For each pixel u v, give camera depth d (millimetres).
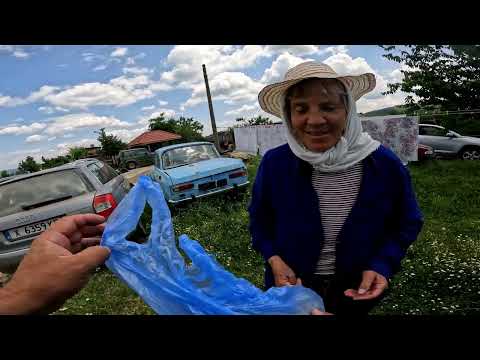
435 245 4555
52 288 816
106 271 4754
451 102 8398
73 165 5109
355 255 1668
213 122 20234
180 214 6617
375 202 1646
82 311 3707
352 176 1678
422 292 3406
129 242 1110
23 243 4562
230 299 1103
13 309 788
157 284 1068
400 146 10586
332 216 1689
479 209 6207
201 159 7789
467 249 4406
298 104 1604
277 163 1795
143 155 27328
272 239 1924
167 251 1125
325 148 1629
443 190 7727
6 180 4891
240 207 6926
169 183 6625
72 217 1124
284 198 1757
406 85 8812
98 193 4883
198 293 1073
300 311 1111
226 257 4688
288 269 1770
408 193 1714
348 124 1643
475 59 7594
